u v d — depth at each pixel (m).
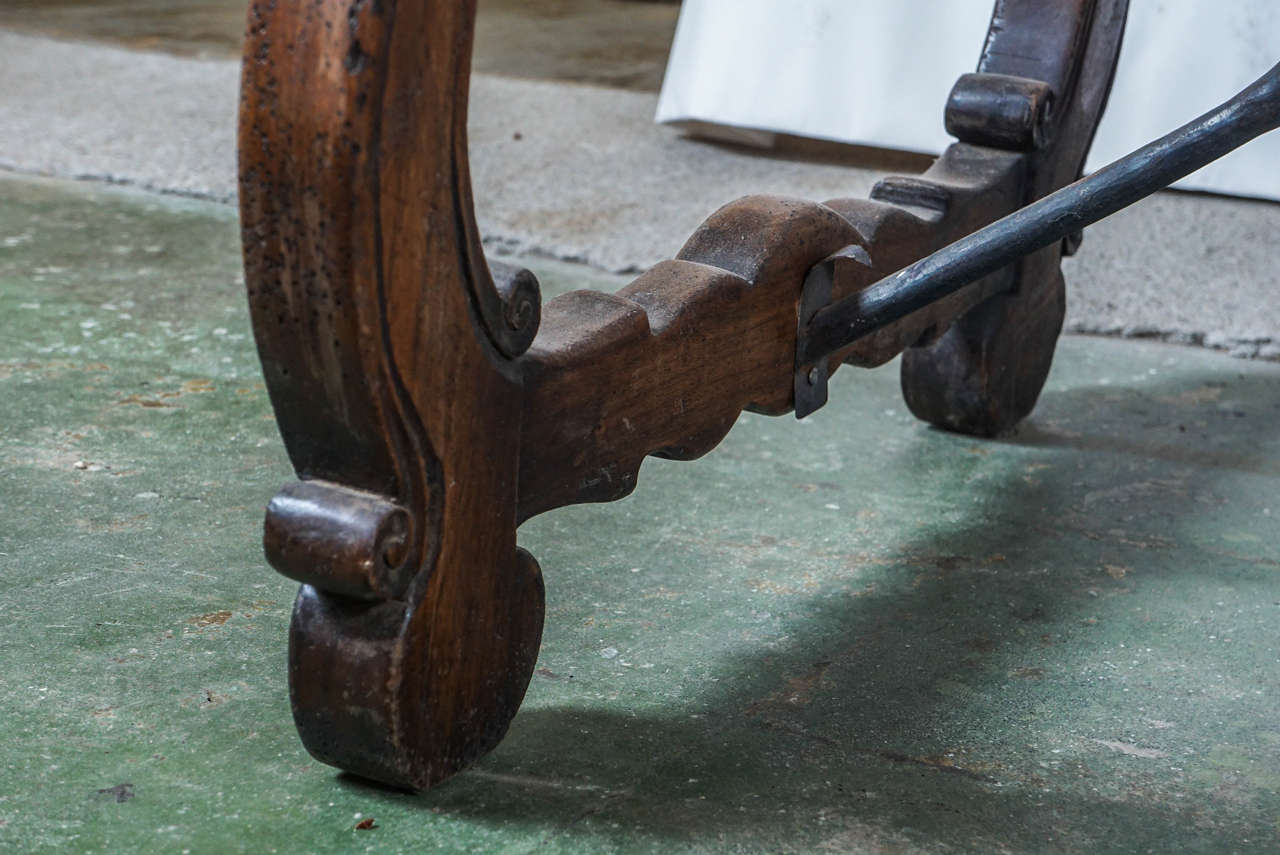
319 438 1.06
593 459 1.22
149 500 1.74
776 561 1.66
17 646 1.39
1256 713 1.36
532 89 4.25
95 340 2.29
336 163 0.95
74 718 1.27
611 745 1.26
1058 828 1.16
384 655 1.08
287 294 1.00
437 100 0.99
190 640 1.42
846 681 1.40
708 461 1.96
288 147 0.96
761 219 1.40
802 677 1.40
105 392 2.09
